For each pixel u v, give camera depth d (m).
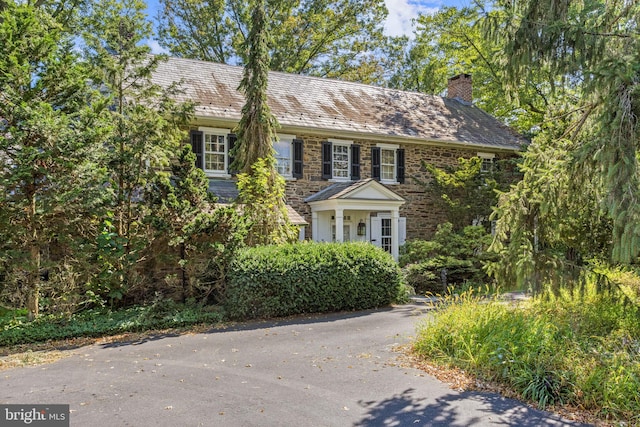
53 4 16.66
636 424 4.07
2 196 7.57
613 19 6.27
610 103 5.38
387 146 16.69
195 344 7.21
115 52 11.02
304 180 15.15
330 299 9.91
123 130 9.14
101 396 4.87
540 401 4.55
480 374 5.45
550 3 6.14
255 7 12.03
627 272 8.61
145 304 9.46
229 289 9.33
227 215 9.53
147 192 9.50
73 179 7.99
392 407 4.56
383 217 16.52
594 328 6.43
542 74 6.41
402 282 11.43
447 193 16.78
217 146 14.02
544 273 6.75
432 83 28.12
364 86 19.22
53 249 9.27
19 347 7.17
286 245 10.25
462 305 7.11
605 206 5.38
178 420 4.24
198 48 27.17
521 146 17.64
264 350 6.78
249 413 4.41
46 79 8.34
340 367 5.88
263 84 11.89
